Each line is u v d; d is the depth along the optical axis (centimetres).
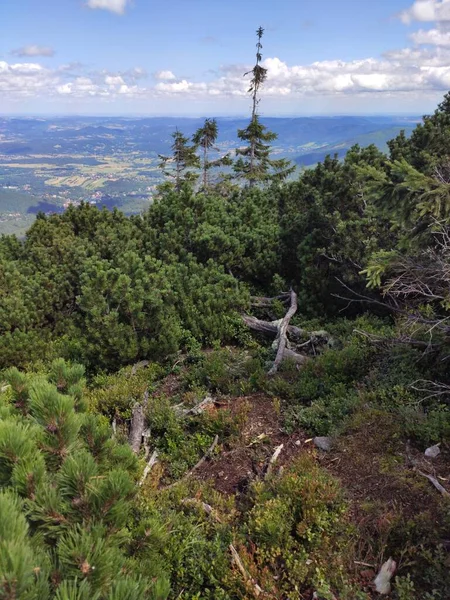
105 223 1452
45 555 230
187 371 931
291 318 1110
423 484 483
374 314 1061
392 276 844
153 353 985
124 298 964
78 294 1191
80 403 464
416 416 589
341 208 1143
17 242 1416
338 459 570
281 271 1316
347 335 955
